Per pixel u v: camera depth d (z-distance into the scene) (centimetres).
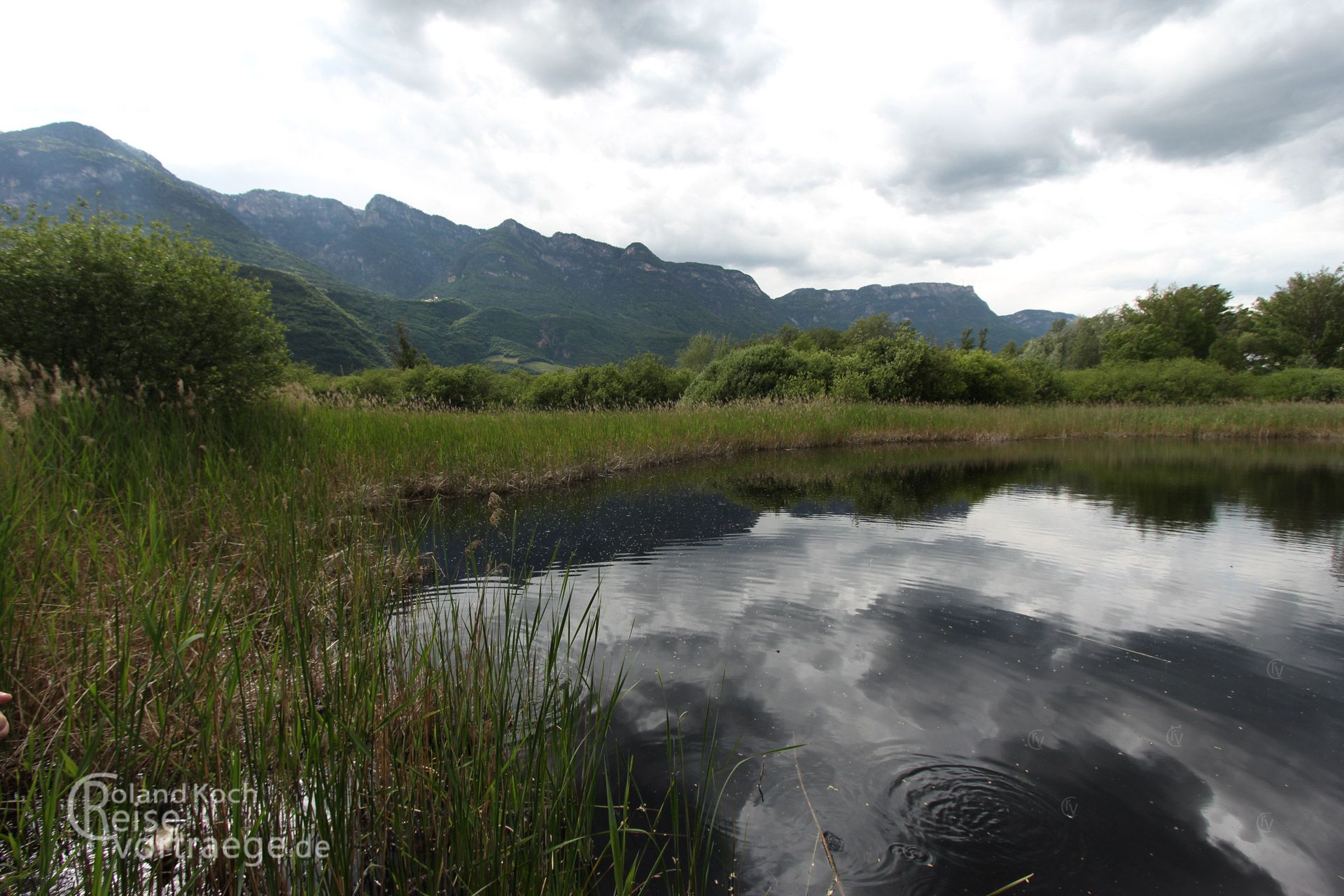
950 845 237
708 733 309
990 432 1956
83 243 671
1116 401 3098
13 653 267
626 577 554
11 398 543
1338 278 3972
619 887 190
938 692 355
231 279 782
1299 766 288
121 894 187
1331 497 973
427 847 230
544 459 1045
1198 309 4122
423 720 261
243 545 425
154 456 530
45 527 334
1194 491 1030
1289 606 498
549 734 288
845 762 289
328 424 867
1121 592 529
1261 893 214
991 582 556
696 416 1633
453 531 703
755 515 818
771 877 220
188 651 299
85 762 198
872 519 802
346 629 326
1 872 191
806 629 443
